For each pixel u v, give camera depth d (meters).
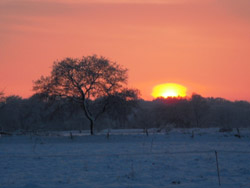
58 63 70.00
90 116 73.69
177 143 54.19
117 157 34.03
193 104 152.25
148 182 21.19
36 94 70.88
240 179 21.72
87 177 23.20
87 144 56.41
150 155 35.38
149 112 156.50
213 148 42.75
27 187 19.98
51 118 75.44
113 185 20.25
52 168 27.53
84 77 70.00
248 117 168.88
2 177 23.61
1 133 74.06
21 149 46.59
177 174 23.91
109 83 71.81
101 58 71.81
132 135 66.56
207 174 23.80
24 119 124.31
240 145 48.00
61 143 60.09
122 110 73.50
